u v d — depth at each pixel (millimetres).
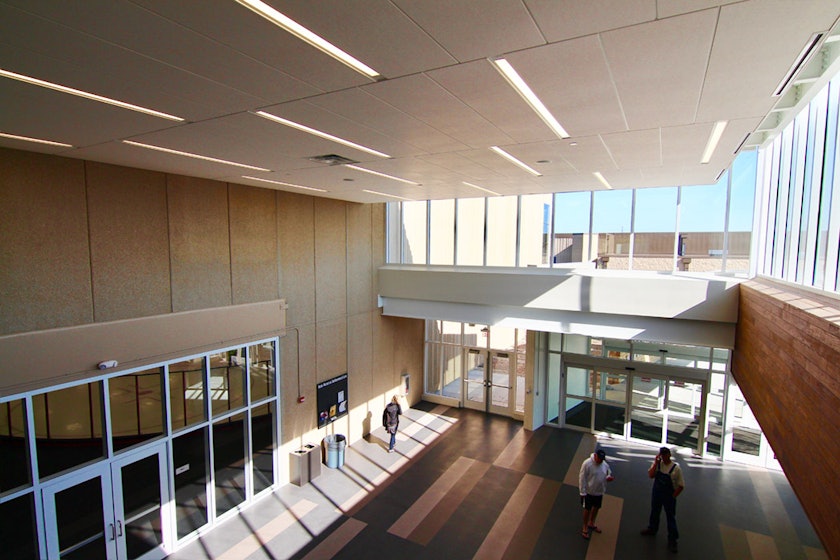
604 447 10852
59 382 5738
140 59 2852
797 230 6117
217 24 2428
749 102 3898
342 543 7242
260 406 8766
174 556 6965
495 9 2354
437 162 6312
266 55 2850
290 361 9375
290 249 9305
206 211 7609
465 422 12570
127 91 3406
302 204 9594
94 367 6082
